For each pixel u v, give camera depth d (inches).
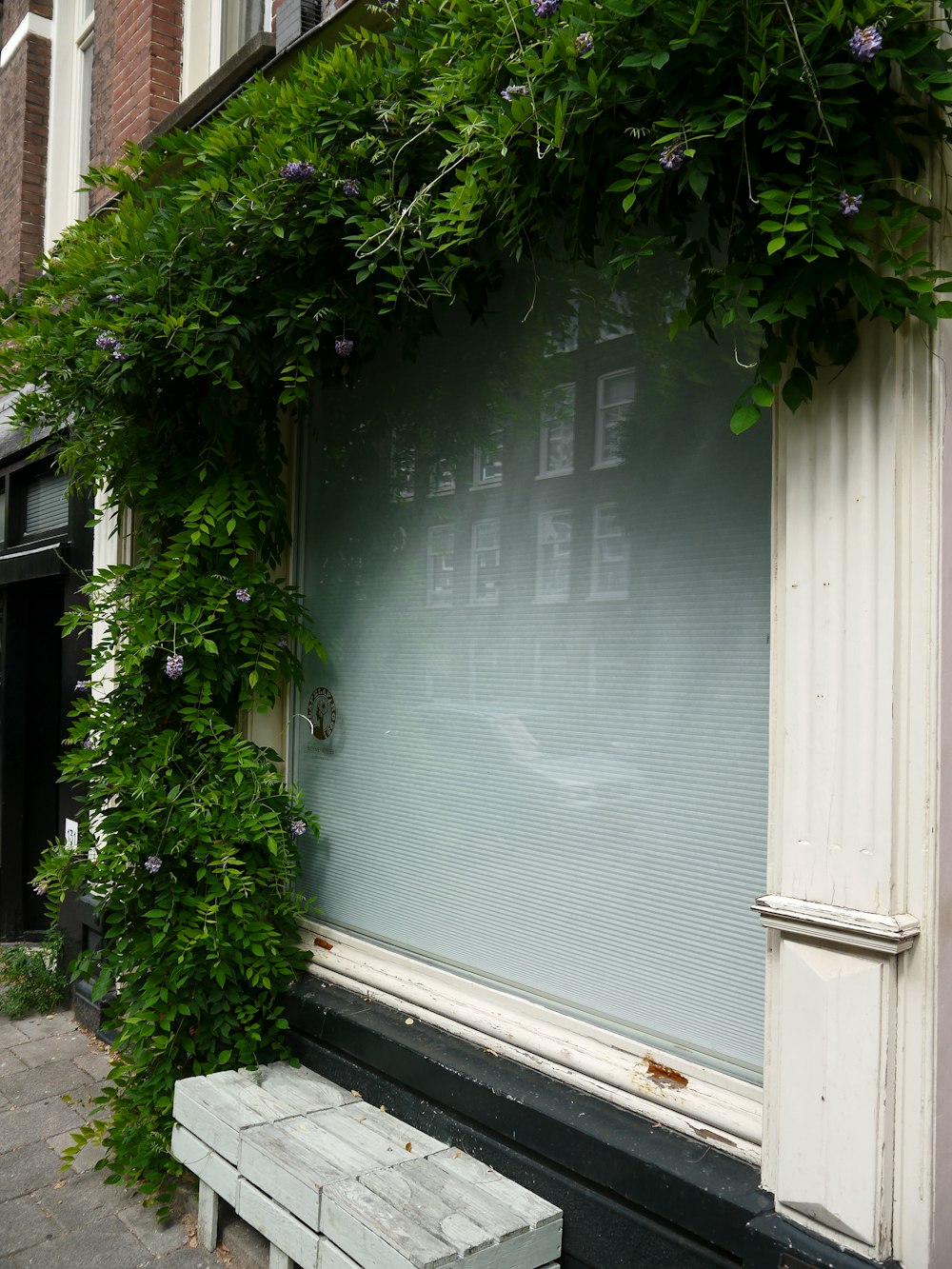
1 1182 133.4
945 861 72.9
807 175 70.7
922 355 73.6
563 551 113.1
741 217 77.0
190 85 205.2
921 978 71.4
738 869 93.8
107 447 141.7
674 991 98.6
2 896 241.0
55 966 205.2
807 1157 76.1
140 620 132.3
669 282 102.4
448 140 90.6
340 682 146.7
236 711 147.9
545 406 116.3
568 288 113.6
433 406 132.3
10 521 231.8
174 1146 123.1
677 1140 90.4
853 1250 73.2
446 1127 108.7
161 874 131.9
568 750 111.1
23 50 266.7
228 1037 129.2
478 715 123.0
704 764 97.3
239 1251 116.2
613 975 104.7
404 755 134.4
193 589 135.7
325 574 150.6
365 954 136.3
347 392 147.3
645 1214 88.5
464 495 127.0
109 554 181.0
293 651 154.3
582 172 81.5
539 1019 110.6
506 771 118.8
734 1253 79.9
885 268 73.1
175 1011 127.0
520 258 89.5
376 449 141.7
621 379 107.5
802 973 77.4
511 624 119.1
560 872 111.3
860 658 75.0
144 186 144.3
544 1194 97.0
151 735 138.2
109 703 138.9
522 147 84.0
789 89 69.5
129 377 123.7
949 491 74.2
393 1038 116.9
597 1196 92.2
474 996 118.9
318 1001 129.6
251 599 137.6
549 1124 96.1
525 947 114.8
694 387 100.1
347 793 144.3
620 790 105.2
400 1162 103.4
